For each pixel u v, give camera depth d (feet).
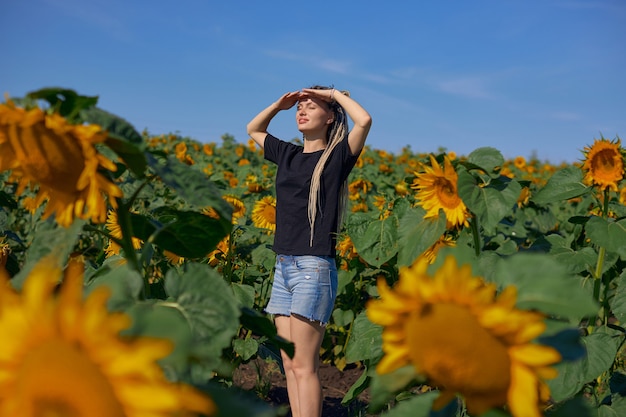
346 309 18.75
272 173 38.34
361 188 31.91
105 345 3.24
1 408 3.34
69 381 3.21
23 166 4.75
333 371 19.34
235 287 13.74
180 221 6.27
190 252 6.70
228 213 5.25
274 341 6.07
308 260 12.21
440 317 3.91
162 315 3.68
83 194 4.90
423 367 3.99
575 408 4.46
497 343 3.90
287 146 13.35
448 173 9.99
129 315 3.83
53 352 3.26
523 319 3.82
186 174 5.29
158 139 57.31
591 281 12.34
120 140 4.82
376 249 13.28
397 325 4.09
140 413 3.21
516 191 9.93
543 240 13.35
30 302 3.33
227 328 4.99
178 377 4.56
